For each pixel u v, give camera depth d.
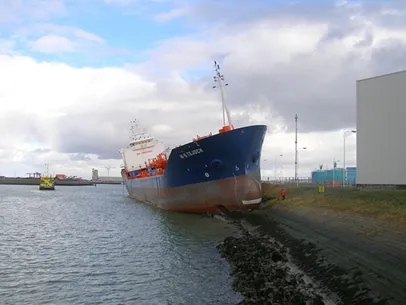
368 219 19.17
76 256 23.61
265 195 43.94
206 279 18.02
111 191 136.38
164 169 43.56
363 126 36.12
